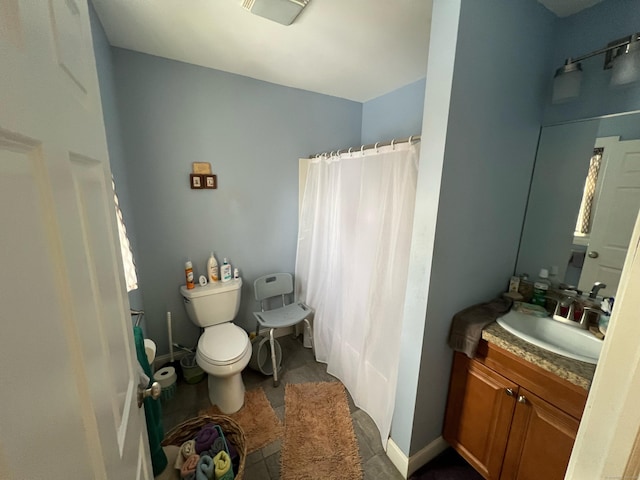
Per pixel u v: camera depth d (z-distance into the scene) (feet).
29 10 1.05
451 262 4.04
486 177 4.08
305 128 7.72
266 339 6.92
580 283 4.42
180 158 6.30
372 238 5.50
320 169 7.11
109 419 1.66
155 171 6.08
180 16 4.30
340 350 6.49
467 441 4.44
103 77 4.41
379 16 4.24
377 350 5.32
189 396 6.13
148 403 3.23
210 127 6.48
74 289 1.33
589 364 3.23
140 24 4.53
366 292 5.69
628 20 3.69
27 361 0.94
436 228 3.70
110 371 1.78
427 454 4.71
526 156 4.60
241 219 7.32
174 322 6.91
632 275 1.17
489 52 3.54
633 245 1.16
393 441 4.75
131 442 2.09
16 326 0.90
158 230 6.34
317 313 7.36
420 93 6.69
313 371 6.99
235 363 5.41
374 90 7.45
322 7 4.05
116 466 1.68
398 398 4.58
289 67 6.12
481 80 3.57
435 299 4.00
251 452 4.82
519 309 4.52
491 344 3.96
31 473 0.91
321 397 6.09
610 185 4.07
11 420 0.84
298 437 5.11
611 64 3.73
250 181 7.23
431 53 3.49
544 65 4.36
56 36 1.34
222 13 4.22
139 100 5.67
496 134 4.00
